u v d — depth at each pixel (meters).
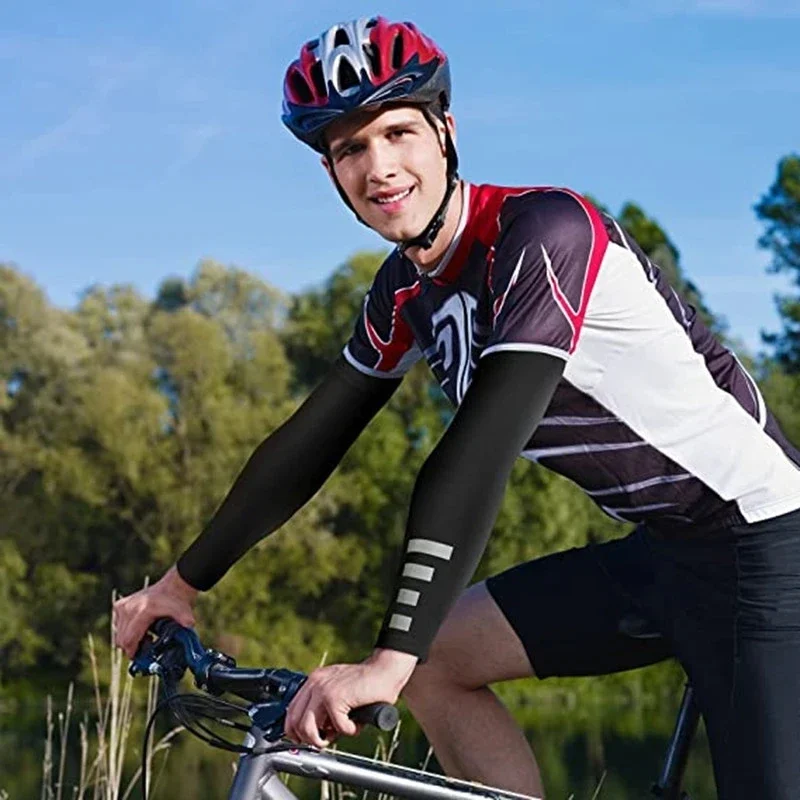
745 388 2.54
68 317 49.41
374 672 2.03
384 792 2.28
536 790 2.76
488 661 2.75
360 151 2.36
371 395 2.78
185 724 2.24
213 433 46.09
